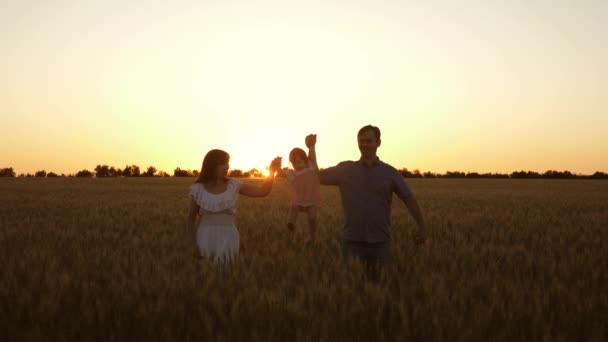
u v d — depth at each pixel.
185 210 19.72
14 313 4.66
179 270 6.35
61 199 27.62
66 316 4.57
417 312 4.49
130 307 4.77
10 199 27.23
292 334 4.21
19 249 8.55
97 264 7.02
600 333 4.17
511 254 8.24
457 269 6.55
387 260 6.43
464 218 16.58
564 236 11.09
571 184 67.62
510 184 66.38
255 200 27.64
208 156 6.43
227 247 6.41
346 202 6.49
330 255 7.66
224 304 4.79
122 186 48.84
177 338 4.20
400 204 25.41
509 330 4.23
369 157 6.39
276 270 6.35
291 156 11.58
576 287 5.60
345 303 4.74
